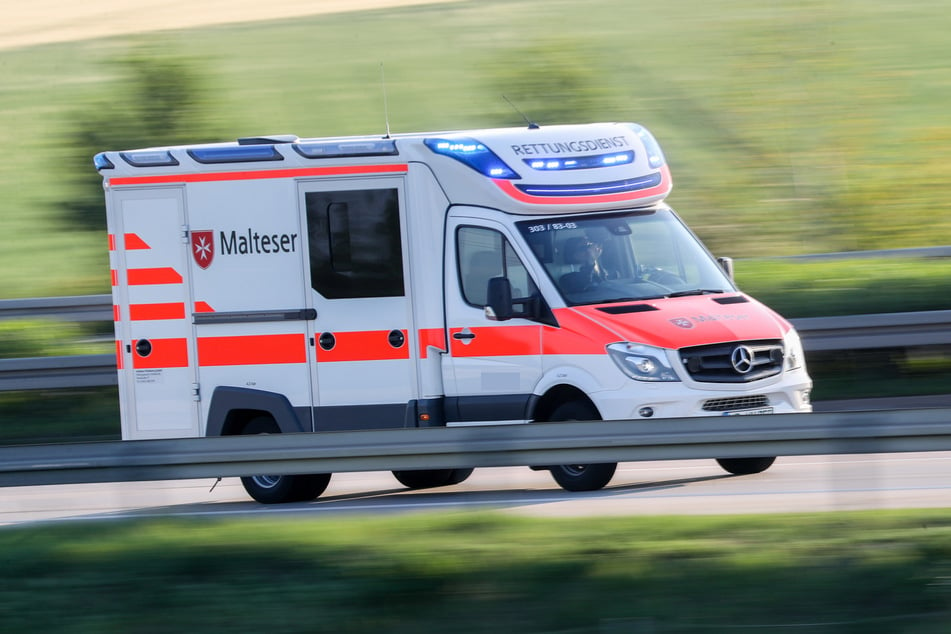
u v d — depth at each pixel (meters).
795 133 99.94
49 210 93.25
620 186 40.41
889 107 103.44
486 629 22.86
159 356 42.28
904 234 83.69
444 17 137.62
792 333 39.28
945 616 22.50
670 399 36.81
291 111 112.00
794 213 88.56
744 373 37.69
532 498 37.53
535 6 139.50
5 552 29.00
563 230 39.19
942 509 28.97
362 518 31.41
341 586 24.97
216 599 24.98
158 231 42.03
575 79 95.62
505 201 38.84
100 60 129.00
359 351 40.25
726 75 110.06
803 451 26.02
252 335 41.25
